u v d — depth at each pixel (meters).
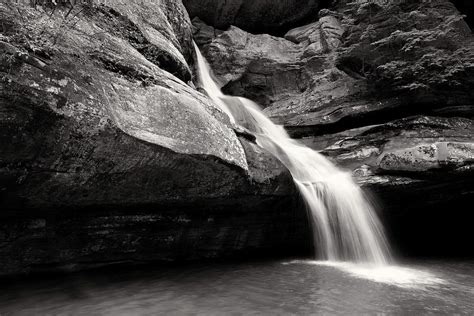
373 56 10.67
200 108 5.83
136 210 5.74
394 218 9.64
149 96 5.14
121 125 4.45
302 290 5.33
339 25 15.36
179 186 5.57
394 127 9.67
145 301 4.66
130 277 5.86
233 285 5.55
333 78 12.67
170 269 6.49
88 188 4.79
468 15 11.94
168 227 6.39
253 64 15.18
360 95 11.07
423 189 8.66
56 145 4.07
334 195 8.24
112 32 5.98
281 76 15.12
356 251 8.26
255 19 17.28
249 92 15.38
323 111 11.50
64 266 5.76
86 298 4.76
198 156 5.21
